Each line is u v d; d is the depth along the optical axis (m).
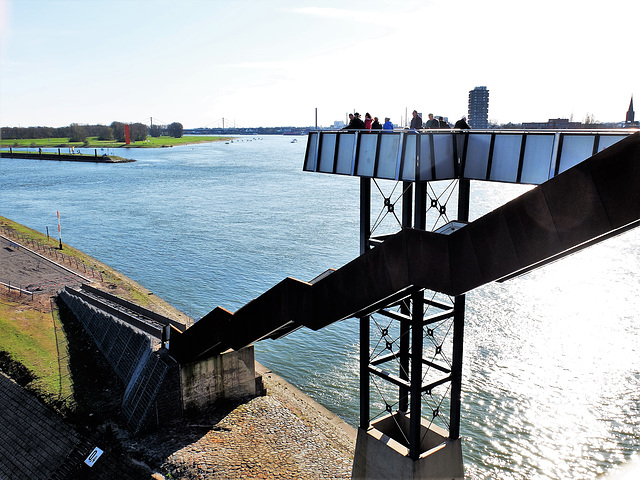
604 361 46.44
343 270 24.98
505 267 18.73
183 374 38.75
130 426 37.47
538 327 53.69
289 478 32.81
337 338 54.28
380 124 28.56
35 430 38.09
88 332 52.72
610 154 15.25
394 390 44.66
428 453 26.97
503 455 36.09
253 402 42.12
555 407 40.59
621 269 71.00
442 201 140.25
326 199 150.62
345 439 37.81
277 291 29.19
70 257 86.12
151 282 74.38
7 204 148.38
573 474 34.12
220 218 121.50
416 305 25.89
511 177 23.84
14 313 56.91
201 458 34.38
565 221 16.70
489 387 43.44
